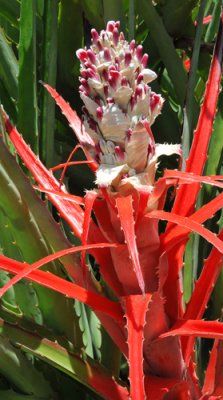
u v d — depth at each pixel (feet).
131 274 3.05
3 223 3.95
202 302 3.38
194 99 4.69
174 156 5.10
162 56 4.94
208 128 3.30
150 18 4.86
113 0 4.72
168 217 2.87
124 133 2.80
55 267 3.76
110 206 2.94
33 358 4.04
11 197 3.44
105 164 2.86
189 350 3.42
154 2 5.22
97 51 2.86
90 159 3.16
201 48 5.25
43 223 3.31
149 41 5.27
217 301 4.22
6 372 3.81
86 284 3.05
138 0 4.83
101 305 3.09
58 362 3.44
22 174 3.34
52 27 4.25
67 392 4.05
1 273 4.06
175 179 2.99
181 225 2.83
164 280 3.12
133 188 2.87
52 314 3.83
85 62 2.84
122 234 3.00
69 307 3.84
